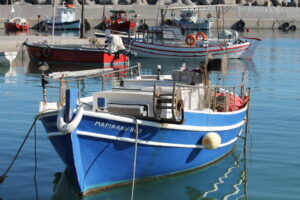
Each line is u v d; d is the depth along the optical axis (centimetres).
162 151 961
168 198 921
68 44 4028
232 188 982
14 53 3148
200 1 8712
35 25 7062
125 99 966
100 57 3231
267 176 1057
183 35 3831
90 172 893
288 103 1903
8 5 7331
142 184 985
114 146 889
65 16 6644
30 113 1636
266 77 2739
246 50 3872
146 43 3756
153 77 1244
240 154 1223
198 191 961
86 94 1991
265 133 1422
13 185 966
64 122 818
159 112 937
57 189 947
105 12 7750
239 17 8881
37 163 1102
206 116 1038
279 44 5403
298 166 1120
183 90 1050
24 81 2441
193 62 3550
